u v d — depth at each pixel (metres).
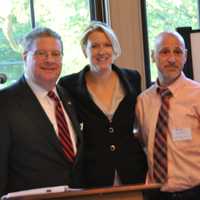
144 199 1.38
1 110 1.96
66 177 2.00
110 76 2.46
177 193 2.28
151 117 2.41
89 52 2.39
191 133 2.29
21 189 1.94
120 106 2.39
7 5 3.27
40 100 2.09
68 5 3.42
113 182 2.31
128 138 2.39
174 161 2.29
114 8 3.37
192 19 3.64
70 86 2.44
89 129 2.35
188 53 2.84
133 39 3.41
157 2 3.52
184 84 2.40
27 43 2.11
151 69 3.48
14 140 1.95
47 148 1.98
